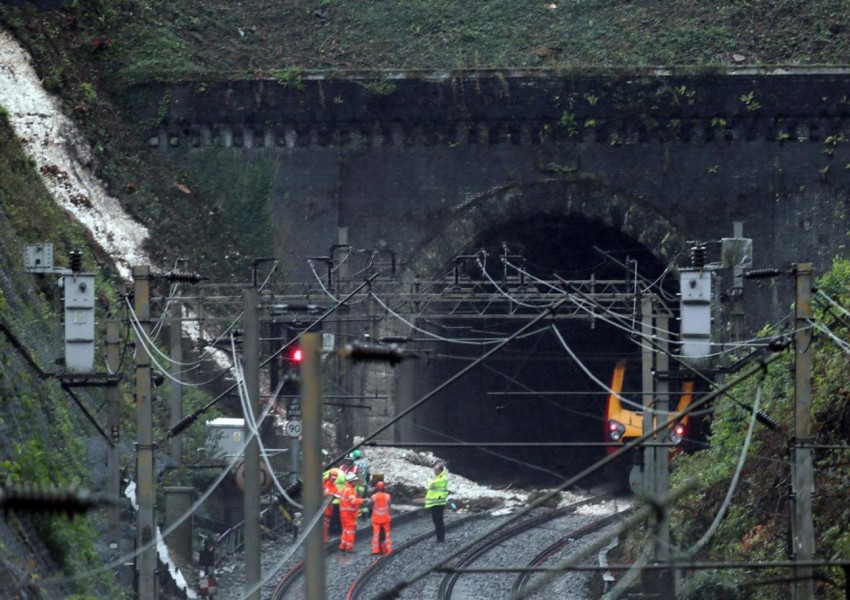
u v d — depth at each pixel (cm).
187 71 19062
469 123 19088
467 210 19138
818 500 10044
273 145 19088
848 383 10450
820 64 19388
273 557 13175
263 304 13550
